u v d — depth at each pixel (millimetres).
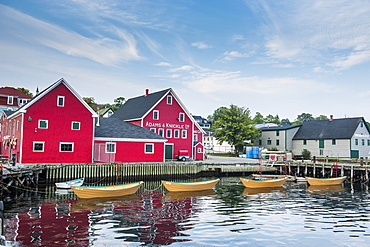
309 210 18766
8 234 12977
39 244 11852
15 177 23188
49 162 30625
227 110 66750
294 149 65062
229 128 66938
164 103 44375
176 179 35438
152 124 43156
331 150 58906
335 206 20156
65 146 31578
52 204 19109
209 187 27156
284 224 15359
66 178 28875
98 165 30750
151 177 34094
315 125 65000
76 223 14836
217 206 19594
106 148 34844
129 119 45094
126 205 19328
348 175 37219
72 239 12508
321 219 16484
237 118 64625
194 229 14211
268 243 12555
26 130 29672
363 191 27469
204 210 18312
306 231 14266
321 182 31812
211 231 13938
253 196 23781
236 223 15383
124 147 35875
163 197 22594
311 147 62000
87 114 32875
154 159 37625
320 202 21578
